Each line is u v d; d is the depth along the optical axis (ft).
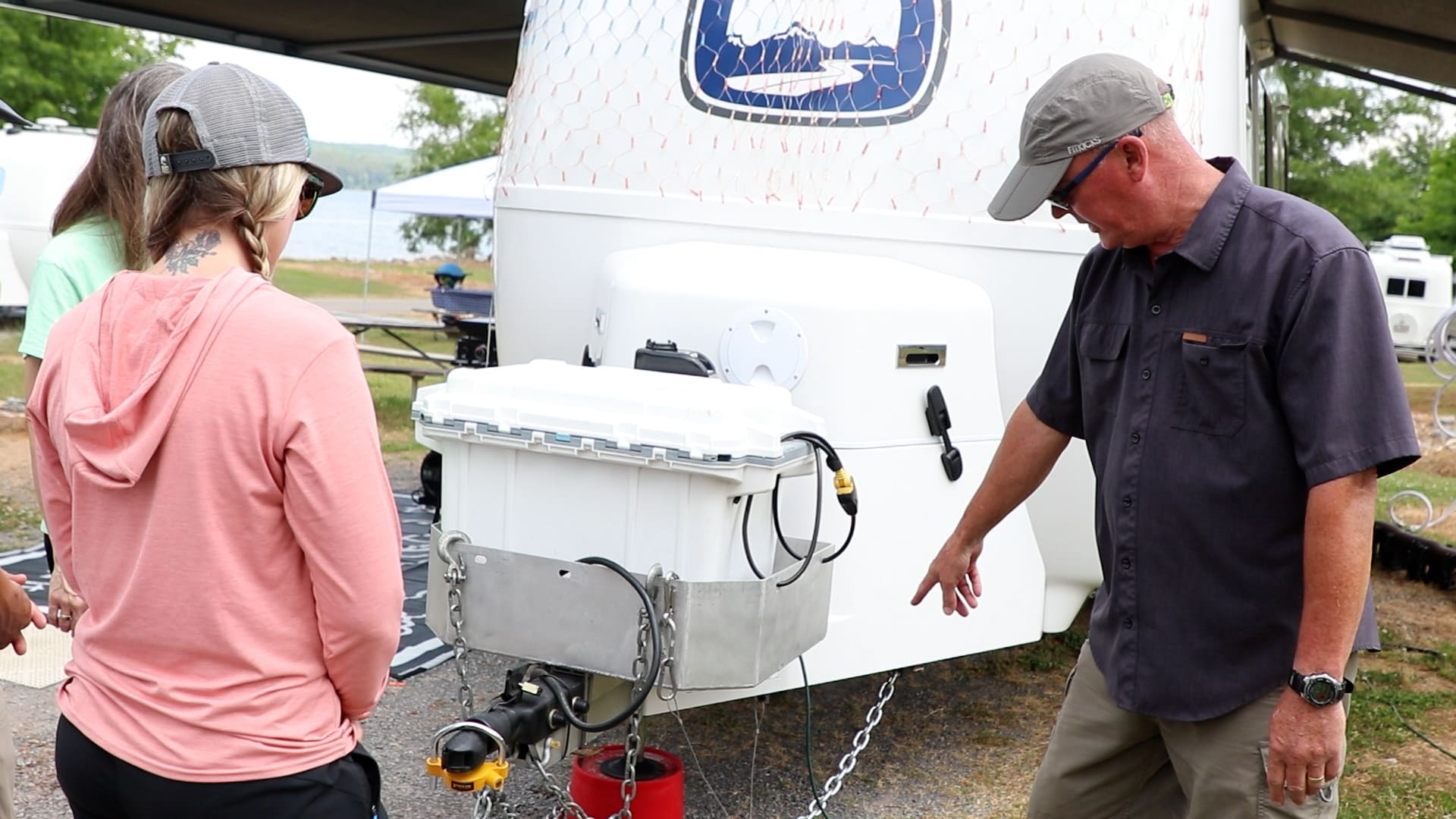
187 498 4.61
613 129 10.59
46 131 28.78
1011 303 9.90
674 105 10.40
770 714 12.46
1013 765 11.49
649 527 7.31
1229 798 6.34
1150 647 6.43
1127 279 6.61
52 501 5.30
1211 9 11.44
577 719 7.27
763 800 10.55
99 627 4.87
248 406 4.57
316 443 4.60
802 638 7.96
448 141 103.65
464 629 7.59
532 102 11.21
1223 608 6.22
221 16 27.07
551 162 10.87
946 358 9.36
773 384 8.86
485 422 7.48
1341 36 23.09
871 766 11.35
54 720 11.35
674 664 7.12
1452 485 28.37
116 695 4.81
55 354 5.02
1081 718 7.13
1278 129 23.47
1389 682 14.51
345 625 4.77
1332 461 5.63
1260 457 6.01
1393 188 90.02
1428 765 11.95
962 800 10.72
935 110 9.91
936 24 9.93
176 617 4.67
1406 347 41.24
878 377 8.98
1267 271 5.89
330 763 4.91
